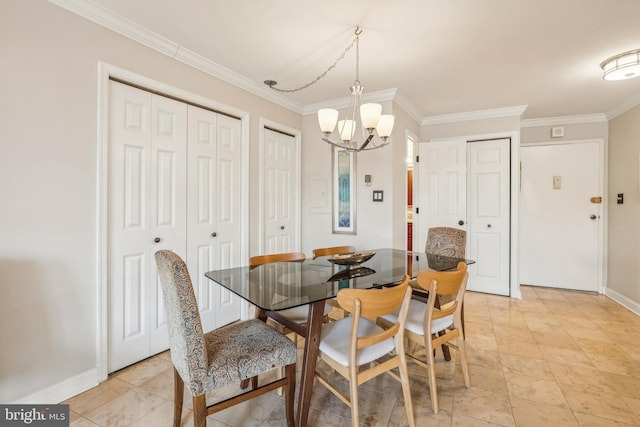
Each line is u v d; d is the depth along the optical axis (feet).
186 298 4.22
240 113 9.78
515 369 7.21
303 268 7.26
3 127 5.18
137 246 7.26
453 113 13.33
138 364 7.27
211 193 9.03
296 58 8.43
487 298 12.64
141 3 6.14
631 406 5.86
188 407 5.83
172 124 7.98
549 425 5.37
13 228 5.31
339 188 12.01
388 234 11.07
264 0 6.03
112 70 6.60
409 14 6.43
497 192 12.98
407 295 5.24
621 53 8.02
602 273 13.39
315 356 5.14
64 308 5.94
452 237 9.14
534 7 6.16
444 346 7.62
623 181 12.00
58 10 5.80
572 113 13.25
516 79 9.70
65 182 5.92
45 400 5.70
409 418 5.23
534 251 14.56
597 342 8.61
